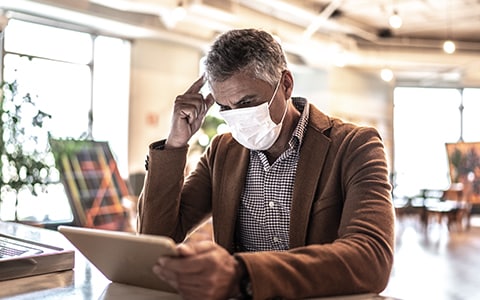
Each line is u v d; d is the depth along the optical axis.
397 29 9.88
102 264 1.20
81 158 6.05
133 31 7.48
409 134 13.12
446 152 11.95
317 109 1.51
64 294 1.19
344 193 1.37
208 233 4.72
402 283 5.17
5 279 1.34
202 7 6.28
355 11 8.68
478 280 5.34
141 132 8.18
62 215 6.77
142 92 8.18
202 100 1.49
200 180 1.66
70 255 1.48
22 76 7.00
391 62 9.60
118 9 6.93
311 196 1.38
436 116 13.18
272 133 1.39
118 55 8.12
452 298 4.61
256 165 1.51
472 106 13.10
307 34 7.93
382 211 1.22
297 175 1.41
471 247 7.60
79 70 7.70
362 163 1.33
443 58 9.69
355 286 1.08
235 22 6.86
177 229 1.55
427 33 10.22
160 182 1.49
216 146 1.66
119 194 6.21
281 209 1.45
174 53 8.46
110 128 8.07
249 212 1.51
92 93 7.84
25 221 5.93
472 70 10.88
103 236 1.03
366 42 9.80
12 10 6.37
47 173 5.77
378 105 11.83
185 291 0.94
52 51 7.36
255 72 1.29
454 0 8.01
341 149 1.38
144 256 1.00
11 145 5.44
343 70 10.69
